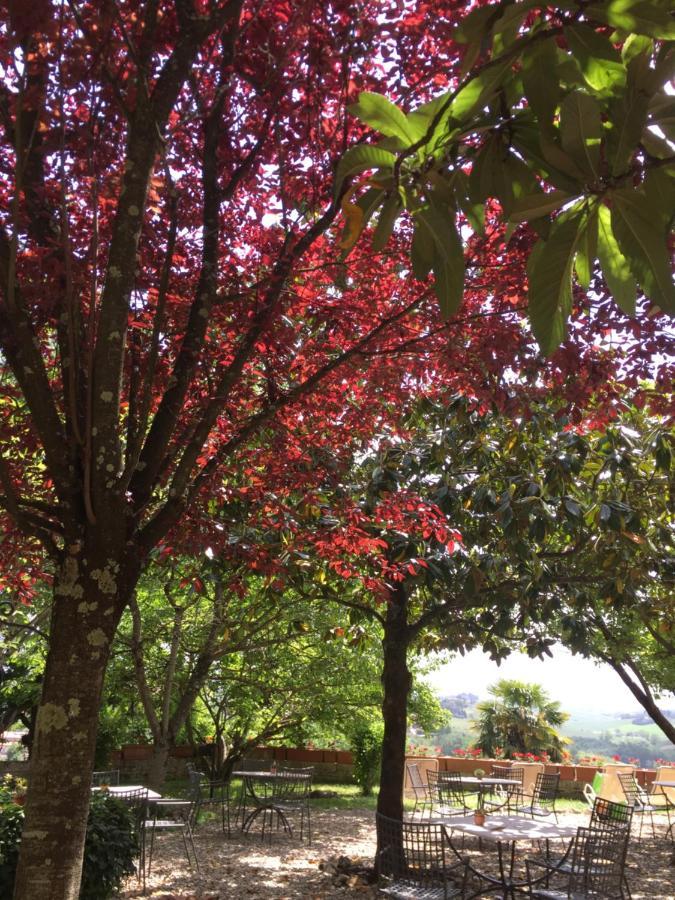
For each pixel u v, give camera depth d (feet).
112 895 23.36
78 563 9.11
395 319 13.84
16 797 20.54
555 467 23.31
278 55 12.17
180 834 34.96
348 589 28.55
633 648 35.94
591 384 15.17
